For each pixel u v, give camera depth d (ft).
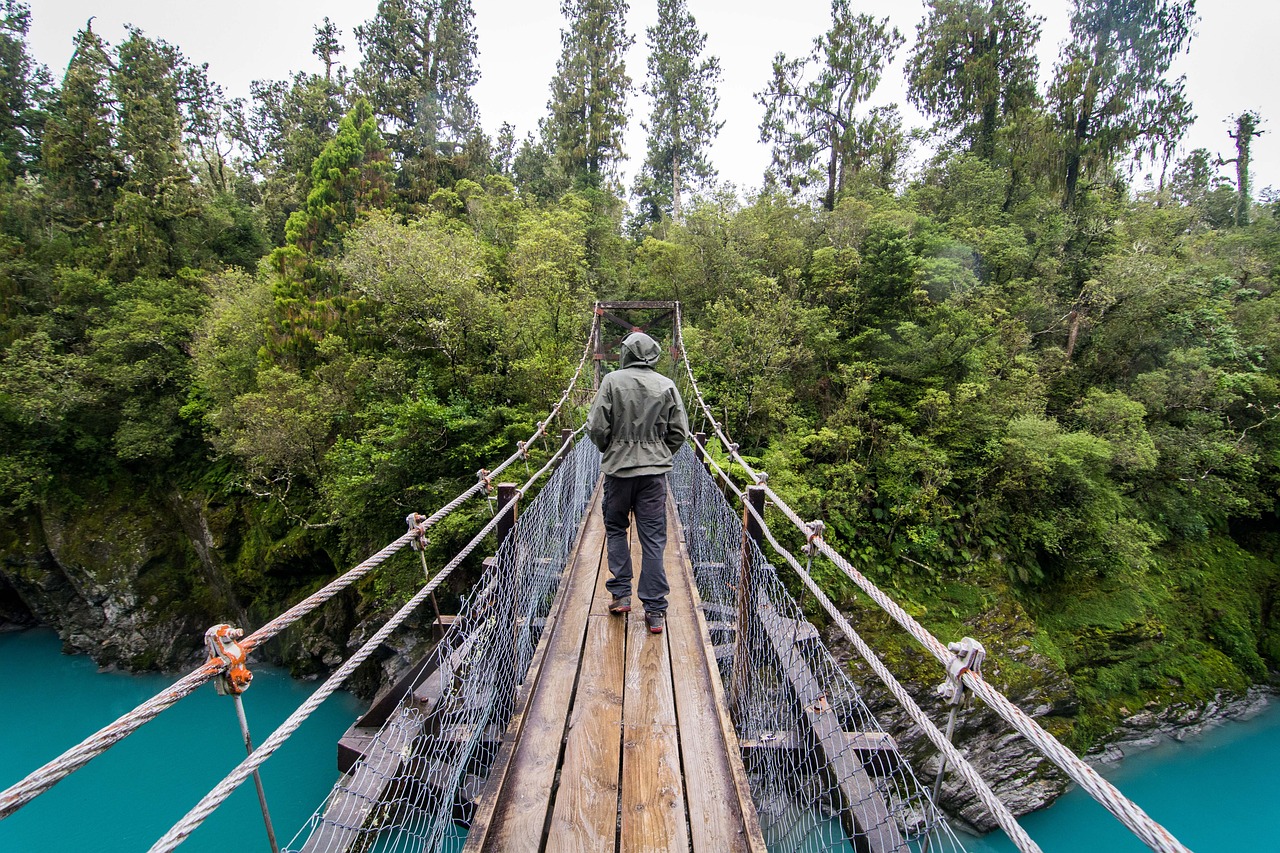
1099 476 35.65
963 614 31.81
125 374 50.03
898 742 28.55
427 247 42.34
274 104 98.12
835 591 32.55
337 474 37.99
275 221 79.56
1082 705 31.68
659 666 9.41
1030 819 26.96
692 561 15.80
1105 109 57.06
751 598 9.44
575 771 7.06
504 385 41.27
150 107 69.46
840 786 6.05
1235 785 29.63
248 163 98.17
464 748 7.29
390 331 43.21
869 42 71.56
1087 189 59.98
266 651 43.16
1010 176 61.05
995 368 39.75
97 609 47.01
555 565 13.15
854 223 49.93
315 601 4.83
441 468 37.81
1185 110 57.06
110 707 40.16
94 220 66.54
